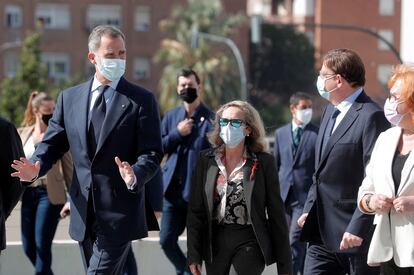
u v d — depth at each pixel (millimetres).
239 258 6262
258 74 71312
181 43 64188
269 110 70938
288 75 72125
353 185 6445
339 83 6520
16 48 67500
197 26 65250
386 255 5707
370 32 34250
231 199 6312
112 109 6363
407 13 59062
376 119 6355
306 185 9773
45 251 8688
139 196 6418
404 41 59344
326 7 77500
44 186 8750
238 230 6328
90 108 6449
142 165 6156
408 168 5586
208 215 6348
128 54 69312
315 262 6773
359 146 6395
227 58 64625
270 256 6363
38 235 8680
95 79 6543
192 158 8969
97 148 6312
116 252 6289
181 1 69312
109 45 6293
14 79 48969
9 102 48219
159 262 9672
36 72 49031
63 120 6594
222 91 63469
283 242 6410
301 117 9797
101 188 6293
